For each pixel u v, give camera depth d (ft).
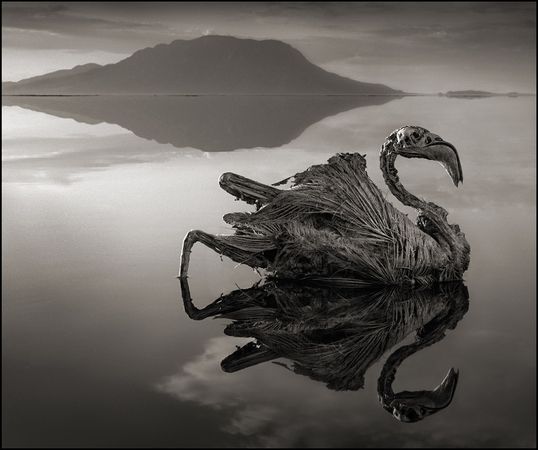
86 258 26.99
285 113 114.11
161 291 23.20
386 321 20.57
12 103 169.68
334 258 24.39
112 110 128.36
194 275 25.25
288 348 18.31
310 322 20.52
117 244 29.17
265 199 25.23
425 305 22.16
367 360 17.43
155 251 28.12
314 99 235.61
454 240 24.64
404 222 24.49
